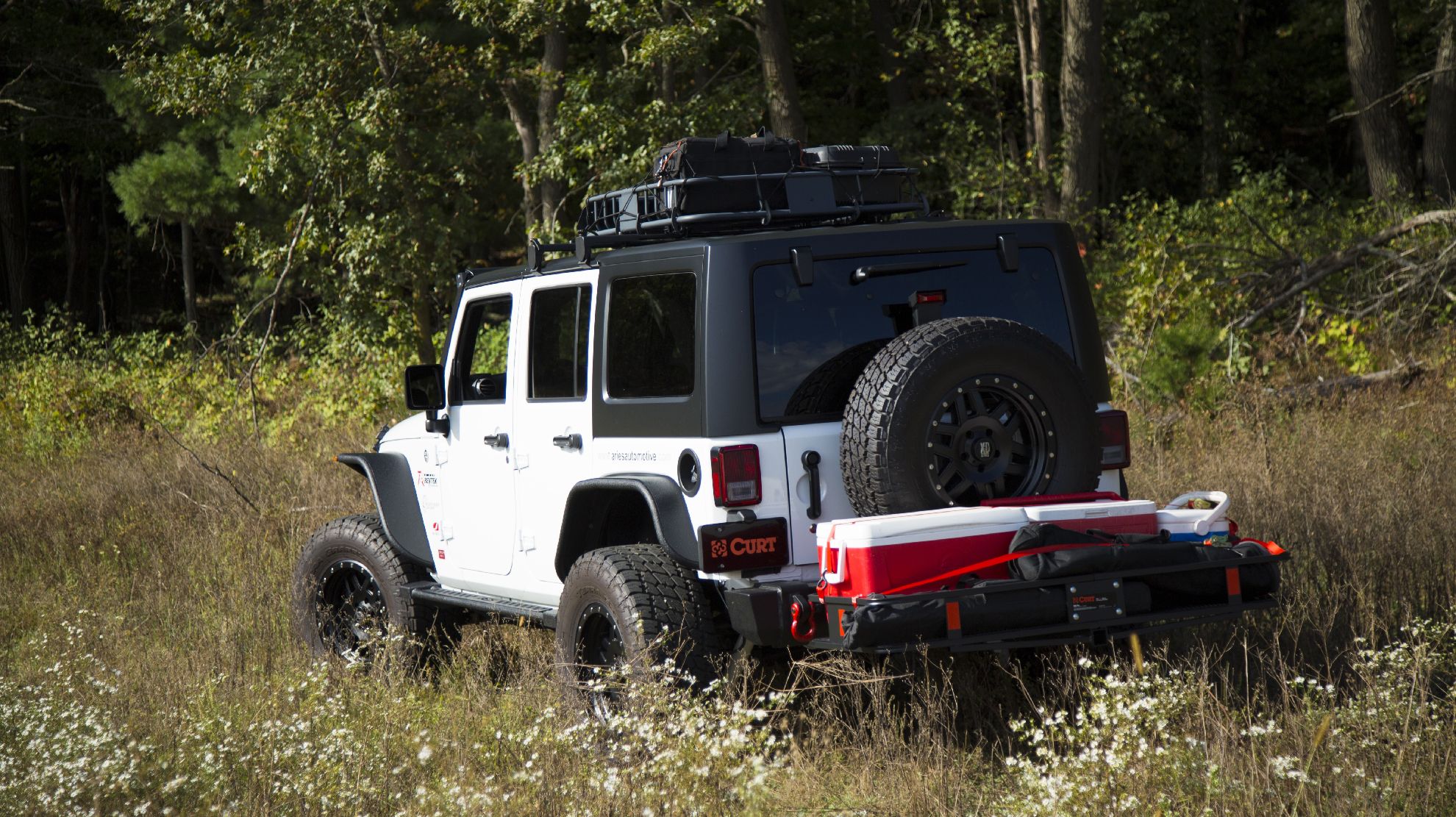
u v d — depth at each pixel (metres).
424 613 6.27
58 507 11.12
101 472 12.77
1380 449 8.77
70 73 27.52
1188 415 10.20
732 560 4.31
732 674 4.56
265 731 4.67
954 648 3.99
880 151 5.46
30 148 30.02
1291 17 28.95
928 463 4.20
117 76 20.98
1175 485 8.09
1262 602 4.40
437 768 4.60
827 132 26.30
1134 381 11.34
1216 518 4.56
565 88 17.31
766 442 4.41
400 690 5.79
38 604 7.89
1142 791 3.61
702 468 4.46
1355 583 5.75
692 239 4.67
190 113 16.09
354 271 15.19
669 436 4.63
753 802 3.63
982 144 21.86
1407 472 8.10
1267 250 14.23
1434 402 10.40
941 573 4.09
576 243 5.22
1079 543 4.15
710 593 4.84
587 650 4.96
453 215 16.55
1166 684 4.12
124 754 4.43
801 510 4.43
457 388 6.04
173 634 7.02
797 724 4.92
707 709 4.34
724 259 4.48
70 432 15.20
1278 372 12.02
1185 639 5.37
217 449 13.60
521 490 5.55
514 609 5.58
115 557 9.04
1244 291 13.51
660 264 4.71
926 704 4.73
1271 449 8.77
